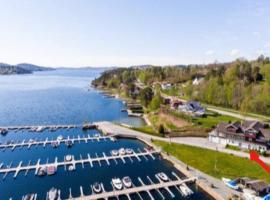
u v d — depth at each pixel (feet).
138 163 221.66
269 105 391.04
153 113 416.67
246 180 172.65
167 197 164.25
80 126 350.84
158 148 254.06
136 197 162.91
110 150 254.68
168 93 598.34
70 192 167.02
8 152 242.78
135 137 293.23
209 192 169.37
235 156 226.38
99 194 162.71
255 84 473.67
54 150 251.19
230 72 541.75
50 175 193.88
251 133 245.24
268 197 150.20
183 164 213.05
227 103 457.27
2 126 345.92
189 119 335.26
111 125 346.33
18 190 171.22
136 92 630.33
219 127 271.28
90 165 213.87
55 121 386.11
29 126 344.08
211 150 242.99
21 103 540.52
